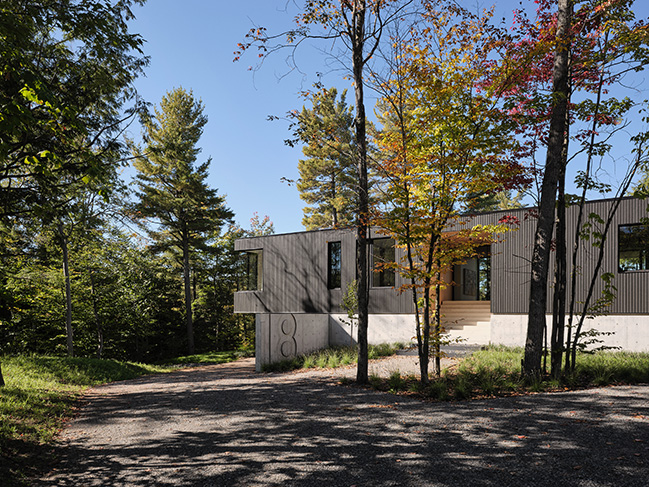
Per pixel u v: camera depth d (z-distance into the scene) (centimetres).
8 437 581
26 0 627
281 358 1514
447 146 910
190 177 2662
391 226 924
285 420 685
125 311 2280
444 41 890
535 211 1018
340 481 447
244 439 596
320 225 3403
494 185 895
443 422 636
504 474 446
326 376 1115
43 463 524
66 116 550
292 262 2030
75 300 2130
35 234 1301
